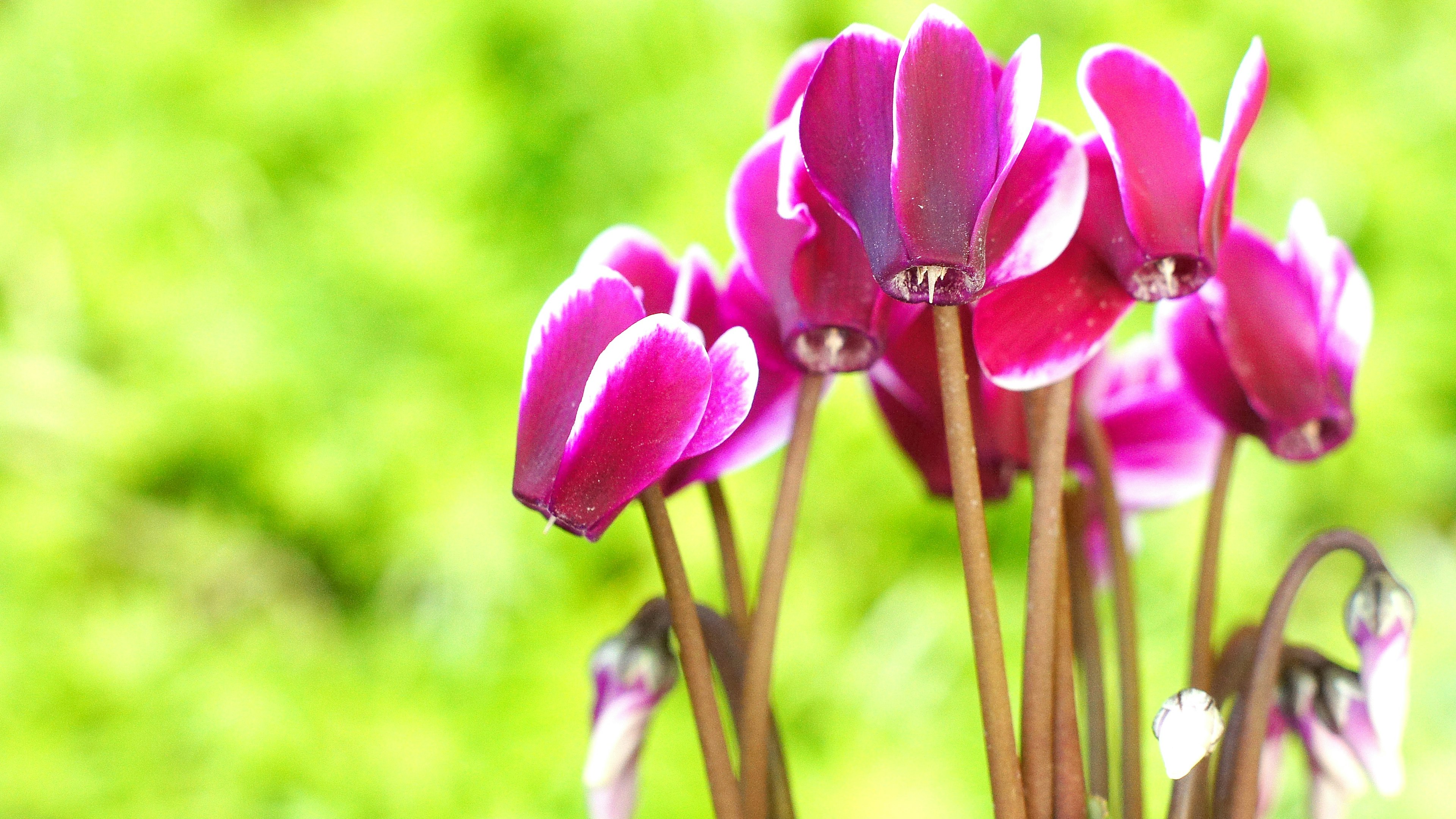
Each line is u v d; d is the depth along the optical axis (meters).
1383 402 1.71
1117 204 0.50
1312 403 0.52
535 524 1.60
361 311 1.68
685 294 0.51
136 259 1.87
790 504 0.51
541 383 0.49
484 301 1.70
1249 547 1.58
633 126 1.77
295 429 1.69
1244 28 1.83
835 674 1.47
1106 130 0.49
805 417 0.51
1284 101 1.87
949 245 0.48
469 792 1.37
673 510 1.52
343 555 1.75
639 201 1.75
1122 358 0.56
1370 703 0.51
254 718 1.46
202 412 1.71
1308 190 1.82
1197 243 0.49
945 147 0.48
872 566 1.56
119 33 2.01
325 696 1.51
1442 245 1.81
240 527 1.77
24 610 1.61
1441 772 1.38
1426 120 1.89
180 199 1.90
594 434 0.49
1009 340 0.50
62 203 1.87
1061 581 0.51
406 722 1.43
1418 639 1.58
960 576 1.54
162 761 1.47
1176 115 0.50
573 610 1.58
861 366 0.51
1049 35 1.75
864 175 0.49
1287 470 1.66
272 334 1.71
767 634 0.51
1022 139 0.48
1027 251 0.50
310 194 1.88
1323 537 0.52
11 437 1.77
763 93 1.75
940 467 0.54
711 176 1.68
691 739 1.38
